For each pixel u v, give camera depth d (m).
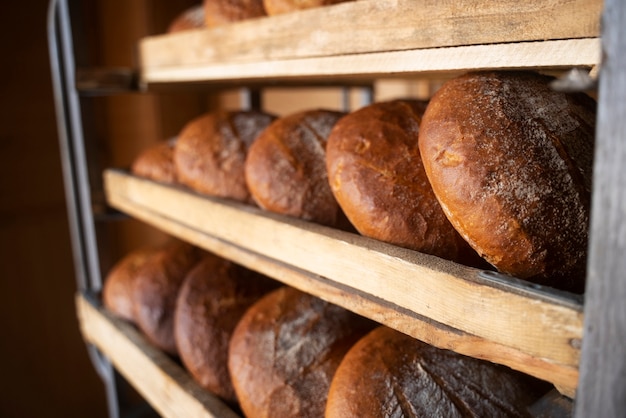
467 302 0.53
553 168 0.57
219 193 0.97
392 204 0.67
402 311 0.61
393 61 0.65
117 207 1.29
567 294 0.47
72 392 2.07
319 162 0.84
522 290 0.49
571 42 0.50
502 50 0.55
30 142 1.87
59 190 1.96
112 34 2.00
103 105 2.05
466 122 0.59
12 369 1.92
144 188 1.10
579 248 0.55
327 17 0.72
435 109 0.62
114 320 1.22
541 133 0.58
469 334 0.54
